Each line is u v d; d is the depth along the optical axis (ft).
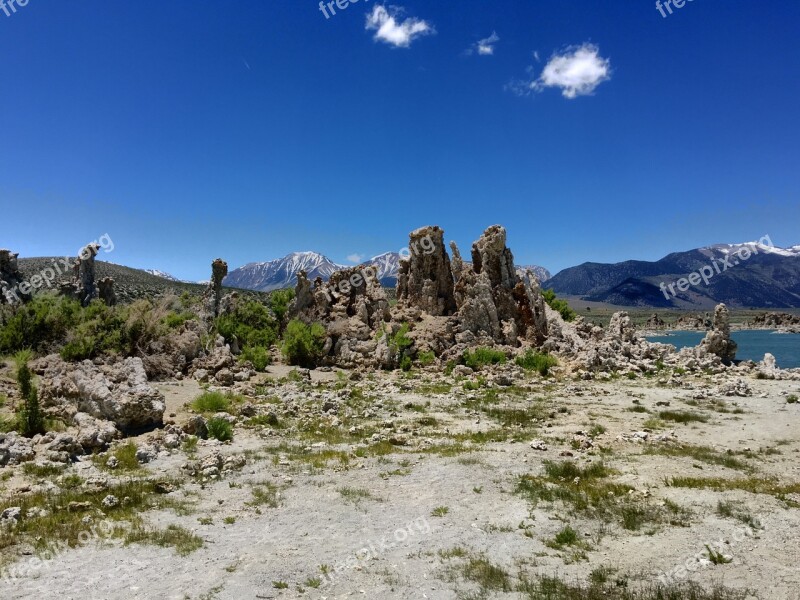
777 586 28.89
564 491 46.21
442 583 30.37
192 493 45.73
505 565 32.89
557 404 90.84
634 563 32.71
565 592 28.78
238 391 94.89
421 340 139.54
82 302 156.87
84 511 40.24
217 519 40.16
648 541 36.06
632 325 173.27
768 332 526.57
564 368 128.98
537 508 42.78
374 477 50.88
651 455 58.44
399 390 102.94
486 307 146.41
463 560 33.53
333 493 46.37
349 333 138.62
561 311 206.49
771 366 136.67
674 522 38.91
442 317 152.15
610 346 146.61
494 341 142.82
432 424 74.79
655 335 468.75
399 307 159.94
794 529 36.83
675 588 29.01
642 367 133.39
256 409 81.00
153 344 112.06
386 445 62.34
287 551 34.58
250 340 147.54
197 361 114.42
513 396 98.32
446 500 44.78
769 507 41.22
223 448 60.49
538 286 162.40
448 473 51.85
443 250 161.38
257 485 48.29
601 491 46.14
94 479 47.01
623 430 71.72
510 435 68.33
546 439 65.87
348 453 59.16
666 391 104.12
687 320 606.14
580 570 32.09
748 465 54.75
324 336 138.00
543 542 36.45
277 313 172.96
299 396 94.07
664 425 74.38
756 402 92.84
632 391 103.96
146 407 65.67
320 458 57.11
